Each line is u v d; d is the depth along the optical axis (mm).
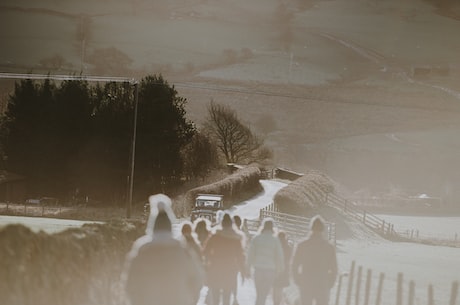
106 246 32719
